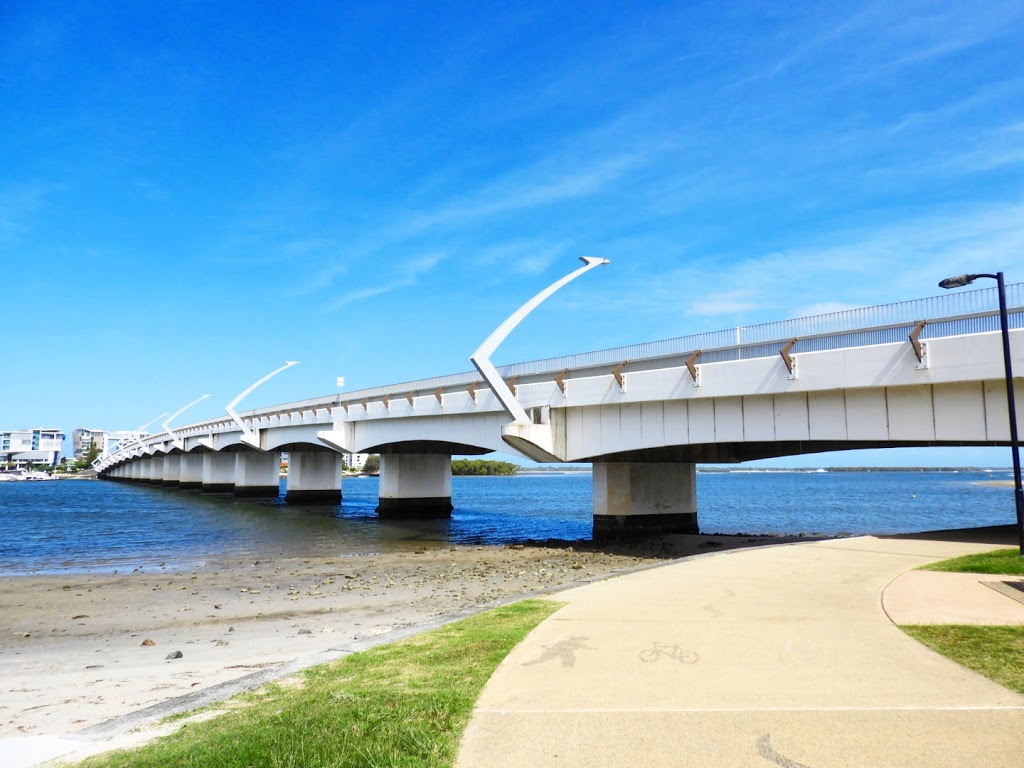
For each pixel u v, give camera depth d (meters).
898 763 5.21
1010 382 17.42
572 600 12.73
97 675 12.79
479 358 31.28
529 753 5.59
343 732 6.19
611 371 31.62
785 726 6.01
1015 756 5.28
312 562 31.61
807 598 12.19
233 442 80.25
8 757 6.84
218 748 6.06
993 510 73.19
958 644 8.63
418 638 10.36
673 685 7.27
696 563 17.31
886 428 22.50
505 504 90.62
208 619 19.02
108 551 37.38
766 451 33.09
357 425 51.66
